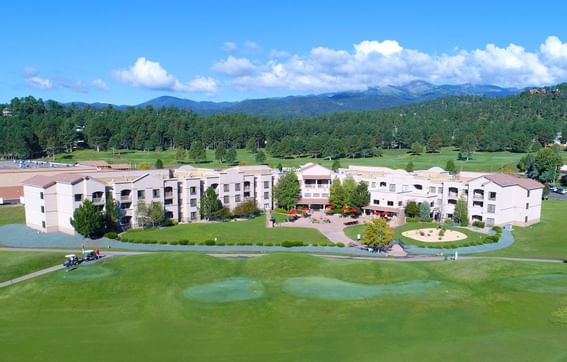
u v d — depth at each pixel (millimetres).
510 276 85812
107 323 72000
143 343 64562
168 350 62125
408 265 94688
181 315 73500
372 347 61500
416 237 125188
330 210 161000
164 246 119125
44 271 97562
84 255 105312
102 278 88625
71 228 132000
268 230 134375
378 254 110500
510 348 60062
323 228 137500
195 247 118188
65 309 77562
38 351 62625
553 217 152125
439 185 152250
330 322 69688
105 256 108438
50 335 67875
